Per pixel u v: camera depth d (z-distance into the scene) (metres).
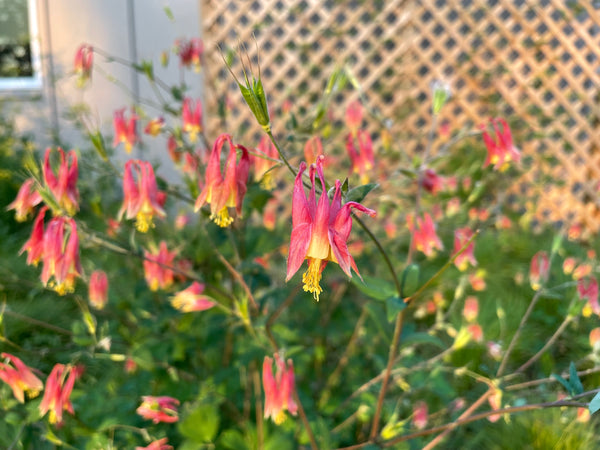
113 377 0.38
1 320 0.27
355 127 0.36
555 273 0.59
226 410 0.34
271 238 0.37
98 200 0.31
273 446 0.29
